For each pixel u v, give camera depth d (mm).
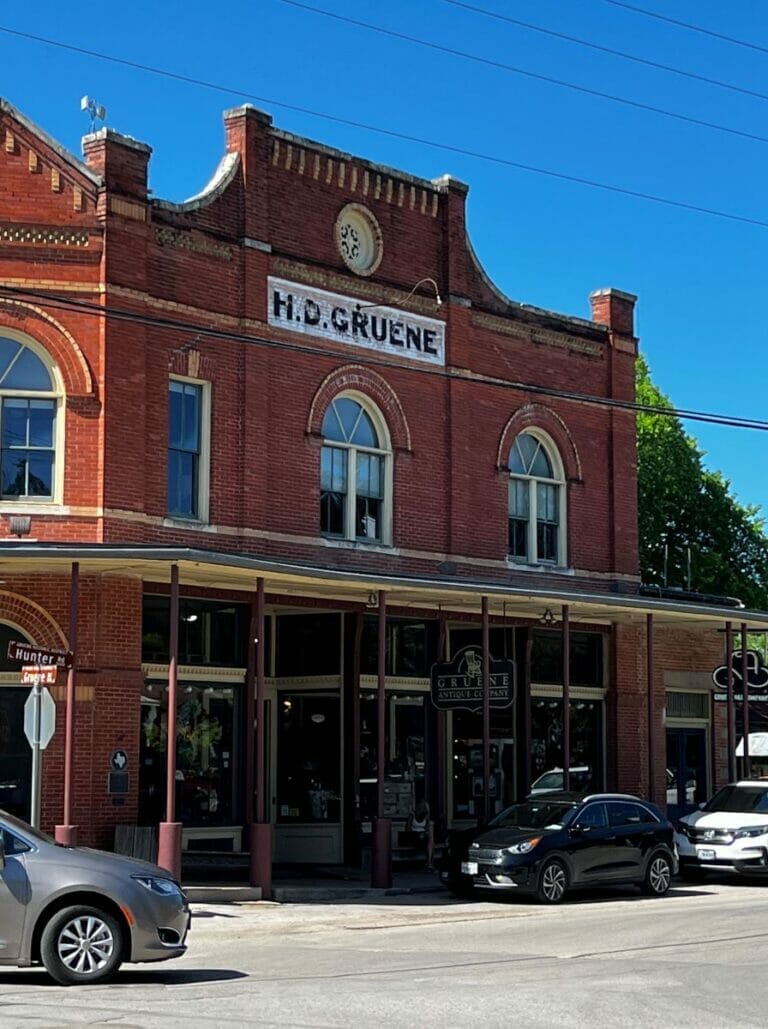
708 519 51844
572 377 30781
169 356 23641
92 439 22484
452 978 13531
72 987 12586
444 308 28172
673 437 51562
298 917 19828
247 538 24250
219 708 24375
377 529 26828
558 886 21844
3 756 21969
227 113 25250
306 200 25969
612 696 30906
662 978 13609
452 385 28031
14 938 12586
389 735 27172
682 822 26203
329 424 26266
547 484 30297
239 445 24422
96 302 22703
